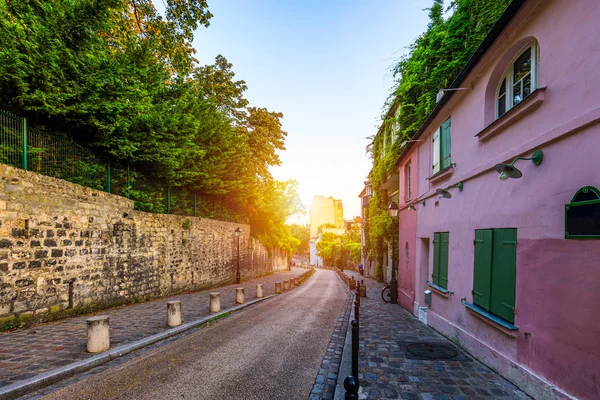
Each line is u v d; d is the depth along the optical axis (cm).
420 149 1039
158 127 1127
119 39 1139
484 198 572
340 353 624
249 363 556
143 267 1195
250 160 2605
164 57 1382
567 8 383
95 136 991
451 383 464
